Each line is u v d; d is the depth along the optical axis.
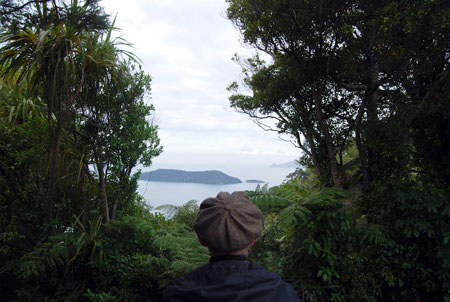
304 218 3.29
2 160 4.04
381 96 5.09
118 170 4.49
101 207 4.49
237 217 0.93
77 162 4.25
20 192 4.19
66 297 3.68
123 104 4.46
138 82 4.58
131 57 4.19
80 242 3.86
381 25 4.02
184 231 4.34
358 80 5.41
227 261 0.92
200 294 0.85
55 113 4.17
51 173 3.85
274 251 3.86
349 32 4.38
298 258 3.47
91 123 4.23
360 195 4.59
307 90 5.66
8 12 3.03
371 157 4.62
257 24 5.00
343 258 3.56
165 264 3.66
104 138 4.32
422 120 4.66
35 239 4.22
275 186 3.93
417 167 4.81
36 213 4.16
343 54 4.89
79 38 3.78
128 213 4.72
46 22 3.25
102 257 3.85
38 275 3.80
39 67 3.46
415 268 3.63
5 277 4.04
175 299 0.88
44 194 4.28
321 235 3.45
